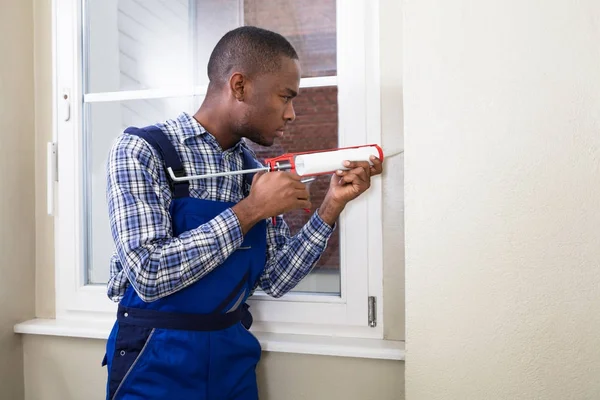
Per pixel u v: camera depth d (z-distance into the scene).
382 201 1.27
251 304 1.37
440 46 1.02
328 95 1.33
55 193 1.51
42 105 1.54
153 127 1.07
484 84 1.00
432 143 1.02
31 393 1.50
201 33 1.43
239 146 1.19
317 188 1.36
